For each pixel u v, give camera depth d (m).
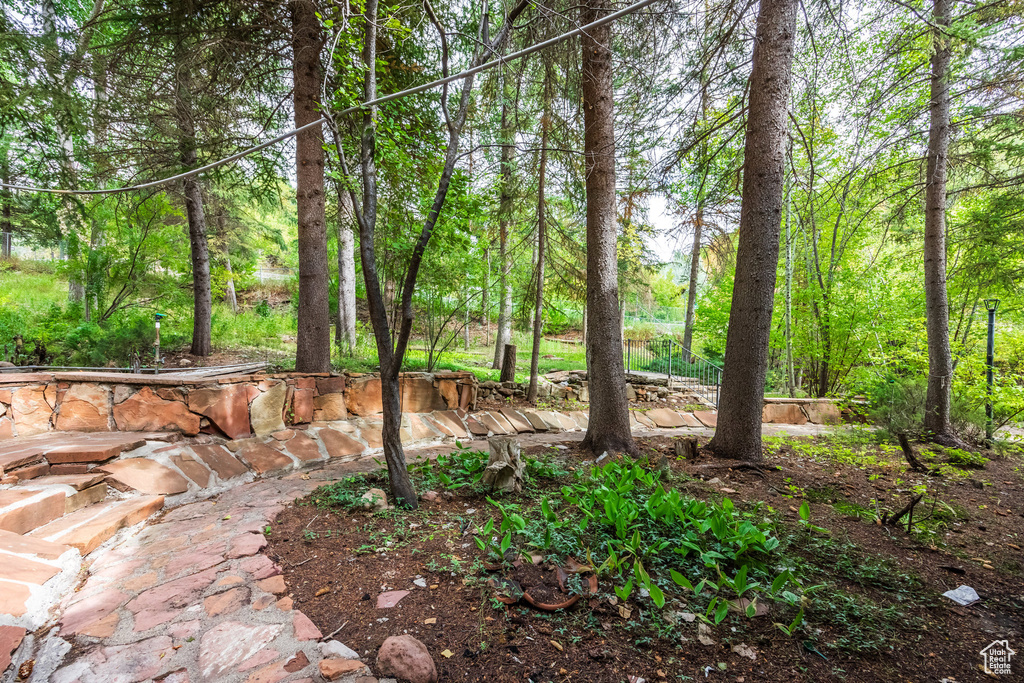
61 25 6.02
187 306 10.55
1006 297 8.49
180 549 2.87
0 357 6.79
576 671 1.93
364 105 3.27
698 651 2.07
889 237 9.21
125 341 7.70
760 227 5.05
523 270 11.48
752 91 5.11
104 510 3.16
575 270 9.19
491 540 2.75
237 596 2.36
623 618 2.27
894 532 3.43
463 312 9.85
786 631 2.12
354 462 5.16
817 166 9.76
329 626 2.16
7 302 9.56
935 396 6.42
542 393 9.19
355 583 2.52
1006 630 2.37
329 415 5.91
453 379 7.38
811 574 2.71
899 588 2.65
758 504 3.77
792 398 9.08
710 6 5.33
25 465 3.21
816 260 9.63
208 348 8.74
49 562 2.40
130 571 2.61
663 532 3.02
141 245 8.83
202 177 8.02
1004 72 6.00
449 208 4.84
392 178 4.47
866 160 6.98
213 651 1.95
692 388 10.94
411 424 6.45
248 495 3.89
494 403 8.12
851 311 9.23
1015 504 4.16
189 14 5.98
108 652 1.94
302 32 5.88
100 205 8.33
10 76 6.20
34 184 6.79
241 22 6.34
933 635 2.27
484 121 7.34
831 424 8.81
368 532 3.11
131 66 6.44
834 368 9.99
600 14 5.37
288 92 7.79
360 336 11.66
